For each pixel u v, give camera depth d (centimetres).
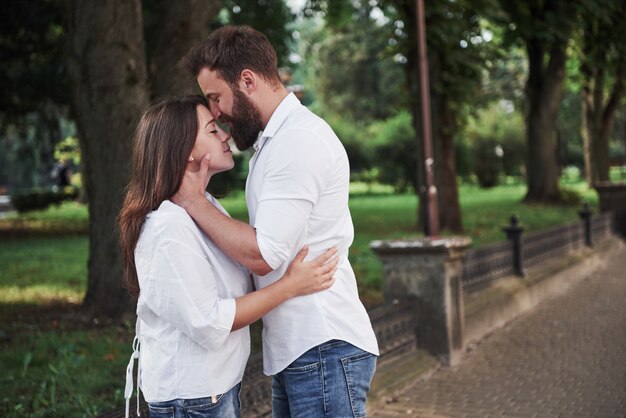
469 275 766
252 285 235
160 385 215
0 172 4900
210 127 223
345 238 234
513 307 845
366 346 234
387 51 1528
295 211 217
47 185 4956
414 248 618
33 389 501
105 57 715
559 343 708
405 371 575
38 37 1652
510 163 3875
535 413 496
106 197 726
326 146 224
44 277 1035
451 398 536
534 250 1005
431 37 1445
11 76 1727
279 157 221
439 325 625
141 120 225
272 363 232
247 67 226
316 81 4900
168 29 743
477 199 2844
